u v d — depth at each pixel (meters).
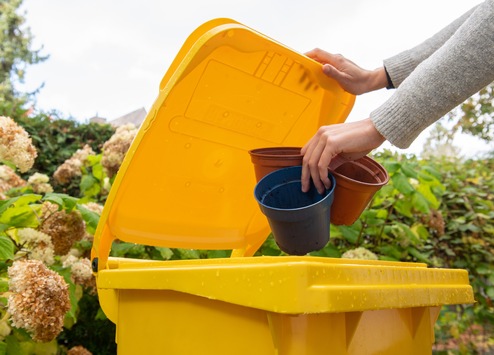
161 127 1.42
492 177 4.91
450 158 5.50
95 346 2.62
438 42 1.73
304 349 0.98
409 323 1.35
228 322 1.08
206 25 1.41
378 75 1.72
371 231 2.98
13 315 1.60
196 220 1.68
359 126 1.25
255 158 1.39
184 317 1.18
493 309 3.65
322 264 0.93
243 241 1.79
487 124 5.49
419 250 3.52
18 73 16.31
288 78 1.55
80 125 5.06
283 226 1.22
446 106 1.18
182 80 1.37
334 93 1.64
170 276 1.15
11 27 16.64
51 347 1.95
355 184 1.33
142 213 1.54
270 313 0.96
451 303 1.34
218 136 1.55
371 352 1.17
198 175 1.59
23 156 1.99
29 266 1.66
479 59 1.15
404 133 1.20
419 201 2.80
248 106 1.54
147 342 1.26
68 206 2.00
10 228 1.97
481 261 3.82
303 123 1.69
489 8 1.15
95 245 1.41
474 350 3.54
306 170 1.28
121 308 1.36
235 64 1.43
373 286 1.02
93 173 3.08
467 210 4.00
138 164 1.45
